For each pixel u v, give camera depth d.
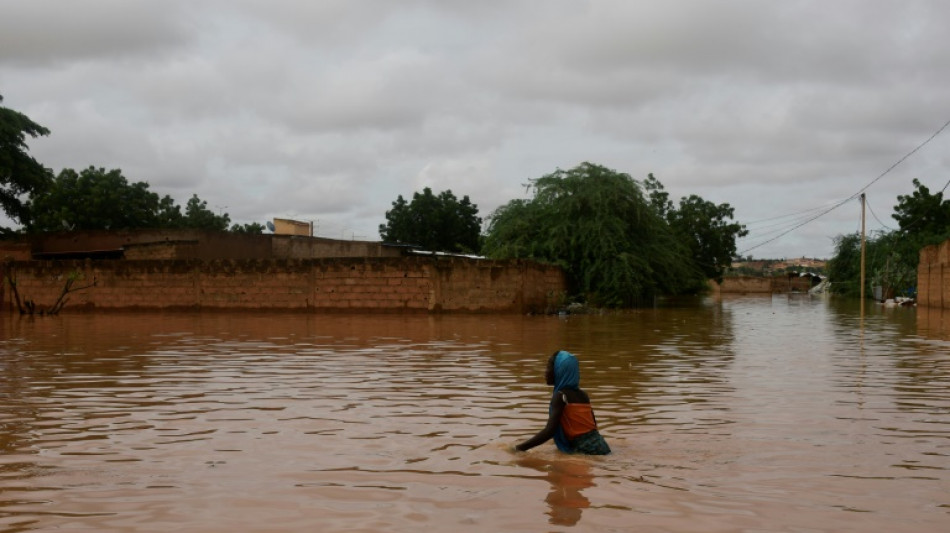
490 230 39.75
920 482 5.88
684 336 20.17
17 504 5.29
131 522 4.90
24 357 14.63
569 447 6.86
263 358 14.48
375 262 32.09
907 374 12.25
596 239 35.34
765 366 13.34
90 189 52.88
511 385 10.91
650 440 7.37
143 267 35.00
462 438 7.45
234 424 8.12
